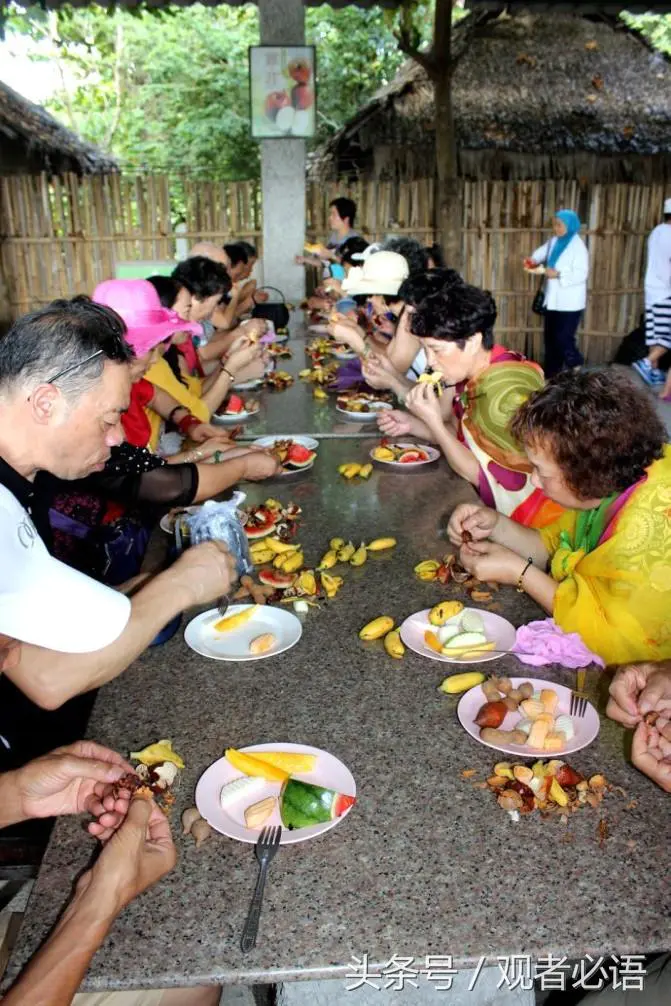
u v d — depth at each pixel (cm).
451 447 246
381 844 117
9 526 131
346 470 267
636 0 705
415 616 175
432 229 797
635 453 157
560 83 868
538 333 813
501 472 243
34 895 110
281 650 164
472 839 118
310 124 695
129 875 106
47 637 133
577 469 159
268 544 208
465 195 779
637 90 870
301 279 741
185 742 138
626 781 129
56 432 140
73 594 135
